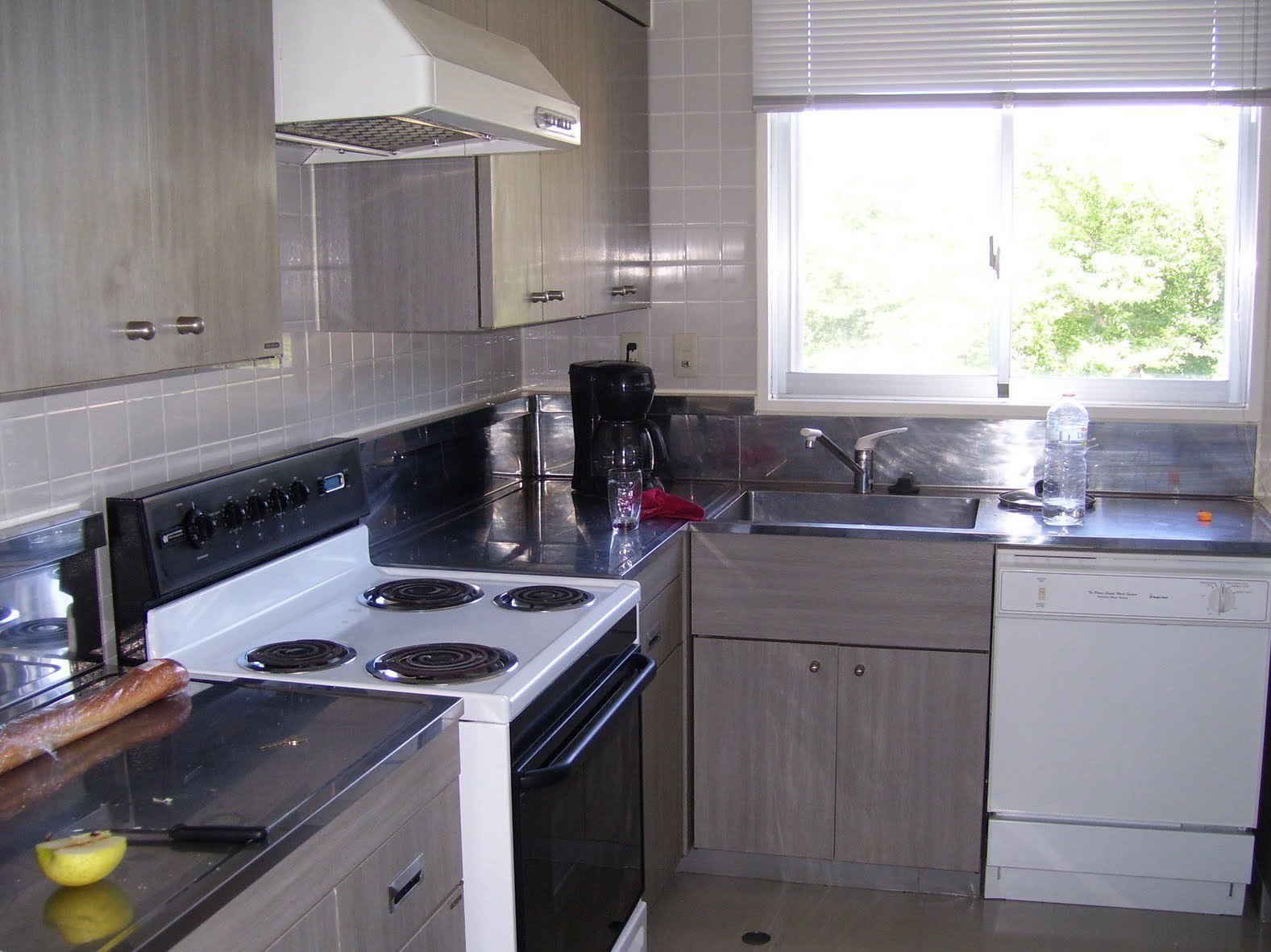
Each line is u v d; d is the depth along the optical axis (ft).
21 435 6.12
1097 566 9.36
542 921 6.61
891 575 9.70
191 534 6.80
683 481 11.85
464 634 7.21
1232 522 9.80
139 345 5.21
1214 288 11.10
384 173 8.30
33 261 4.65
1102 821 9.72
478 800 6.21
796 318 11.94
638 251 11.38
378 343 9.49
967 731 9.77
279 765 5.26
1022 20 10.77
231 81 5.74
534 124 7.20
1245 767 9.44
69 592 6.34
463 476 10.75
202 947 4.28
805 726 10.07
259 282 6.00
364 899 5.31
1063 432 10.78
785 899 10.14
